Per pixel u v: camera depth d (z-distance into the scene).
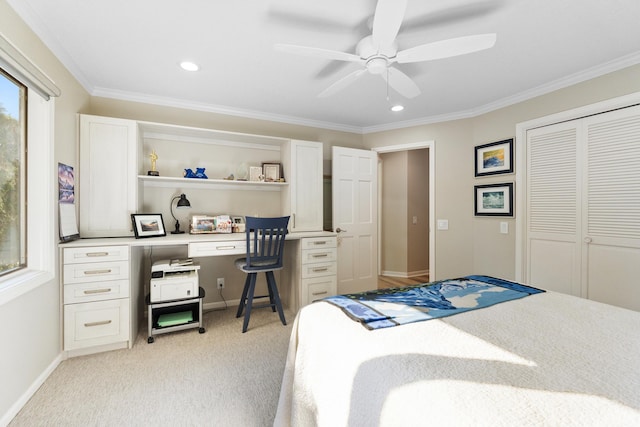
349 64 2.21
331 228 3.69
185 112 3.00
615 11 1.60
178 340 2.39
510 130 2.90
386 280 4.56
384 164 4.90
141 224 2.50
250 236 2.84
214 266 3.17
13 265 1.66
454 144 3.35
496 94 2.78
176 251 3.00
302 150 3.24
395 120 3.59
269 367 1.99
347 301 1.44
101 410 1.54
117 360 2.05
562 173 2.54
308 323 1.29
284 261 3.36
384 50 1.58
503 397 0.70
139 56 2.09
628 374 0.79
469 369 0.82
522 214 2.83
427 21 1.67
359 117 3.47
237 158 3.26
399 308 1.33
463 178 3.30
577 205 2.45
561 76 2.40
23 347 1.59
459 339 1.01
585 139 2.38
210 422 1.47
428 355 0.90
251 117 3.30
